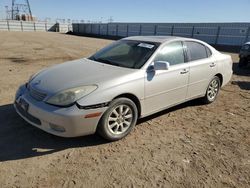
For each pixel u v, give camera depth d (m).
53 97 3.65
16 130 4.30
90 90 3.68
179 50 5.05
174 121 5.06
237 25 27.12
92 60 4.95
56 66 4.75
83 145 3.95
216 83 6.14
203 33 31.02
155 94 4.49
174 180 3.26
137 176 3.30
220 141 4.35
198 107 5.93
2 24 57.31
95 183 3.12
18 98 4.16
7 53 14.02
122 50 4.96
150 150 3.93
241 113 5.72
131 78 4.08
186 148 4.05
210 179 3.32
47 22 64.25
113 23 45.09
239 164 3.70
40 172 3.28
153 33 37.47
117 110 4.01
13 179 3.12
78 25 56.44
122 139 4.20
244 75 10.12
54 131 3.64
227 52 21.98
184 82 5.05
